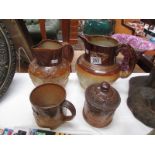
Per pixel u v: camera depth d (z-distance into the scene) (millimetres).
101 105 414
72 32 866
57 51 471
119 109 526
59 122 449
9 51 519
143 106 498
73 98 560
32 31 1180
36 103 428
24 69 862
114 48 470
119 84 621
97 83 472
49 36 1262
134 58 509
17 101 544
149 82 556
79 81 589
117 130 473
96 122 459
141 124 489
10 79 540
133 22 1055
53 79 497
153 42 912
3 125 476
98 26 1003
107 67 491
